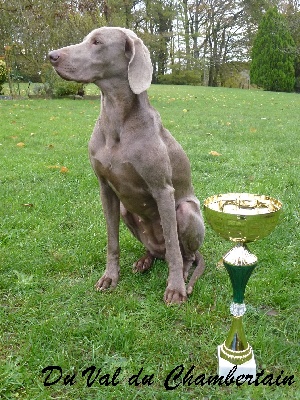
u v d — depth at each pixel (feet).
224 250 4.43
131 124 3.22
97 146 3.37
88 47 3.10
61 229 4.88
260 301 3.49
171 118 13.87
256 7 41.57
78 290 3.62
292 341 3.03
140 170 3.25
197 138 10.25
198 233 3.73
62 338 3.03
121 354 2.90
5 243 4.55
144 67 3.10
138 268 4.00
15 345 2.98
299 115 15.72
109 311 3.34
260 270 3.99
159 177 3.29
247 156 8.33
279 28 31.32
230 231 2.60
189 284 3.65
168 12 43.16
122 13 38.68
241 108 17.74
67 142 9.56
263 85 32.24
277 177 6.84
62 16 20.67
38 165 7.46
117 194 3.54
